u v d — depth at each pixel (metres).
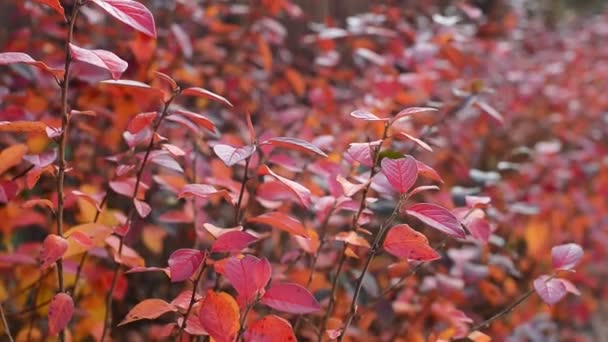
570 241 3.33
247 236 1.39
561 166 3.53
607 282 3.88
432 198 2.73
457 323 2.06
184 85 3.04
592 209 3.38
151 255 2.75
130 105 2.37
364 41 3.33
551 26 6.67
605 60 5.48
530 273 3.04
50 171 1.52
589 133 4.33
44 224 2.28
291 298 1.38
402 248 1.47
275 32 3.53
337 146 2.58
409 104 2.80
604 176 3.72
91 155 2.53
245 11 3.26
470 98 2.41
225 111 3.07
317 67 3.68
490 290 2.51
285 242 2.65
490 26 4.57
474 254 2.41
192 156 2.18
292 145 1.42
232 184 1.82
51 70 1.36
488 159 3.71
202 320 1.32
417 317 2.24
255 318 1.83
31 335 2.10
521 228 3.01
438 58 3.56
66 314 1.43
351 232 1.64
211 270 2.07
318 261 2.12
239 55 3.30
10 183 1.68
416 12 4.21
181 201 2.52
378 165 1.74
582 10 9.06
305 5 4.23
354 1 4.38
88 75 2.21
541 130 4.12
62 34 2.70
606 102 4.58
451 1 4.81
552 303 1.63
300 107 3.36
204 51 3.29
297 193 1.43
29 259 1.85
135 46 2.29
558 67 4.45
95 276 1.95
